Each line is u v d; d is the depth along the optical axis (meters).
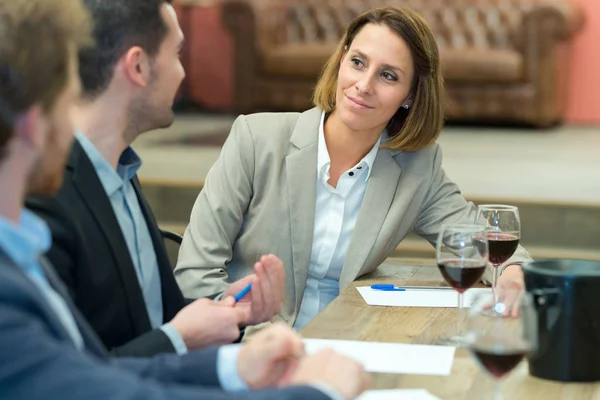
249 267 3.51
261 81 11.34
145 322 2.38
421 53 3.43
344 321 2.68
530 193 7.28
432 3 11.51
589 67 11.97
